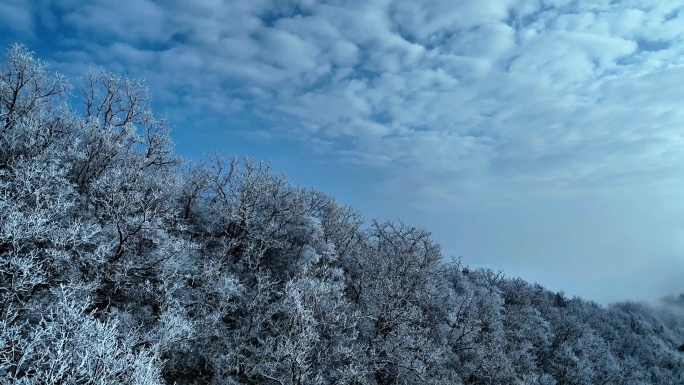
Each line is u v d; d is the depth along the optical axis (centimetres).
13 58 2408
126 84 3064
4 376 1364
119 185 2375
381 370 3133
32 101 2486
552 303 8662
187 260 2794
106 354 1480
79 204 2422
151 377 1545
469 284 5781
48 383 1331
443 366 3634
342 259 4294
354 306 3575
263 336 3055
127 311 2322
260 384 2712
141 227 2319
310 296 2900
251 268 3244
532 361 5078
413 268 3806
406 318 3256
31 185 2008
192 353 2533
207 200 3812
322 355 2839
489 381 4062
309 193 4606
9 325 1631
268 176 3862
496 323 4866
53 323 1500
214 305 2858
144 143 3075
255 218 3581
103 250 2077
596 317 9000
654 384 7231
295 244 3919
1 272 1736
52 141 2531
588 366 5894
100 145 2688
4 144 2294
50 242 1955
